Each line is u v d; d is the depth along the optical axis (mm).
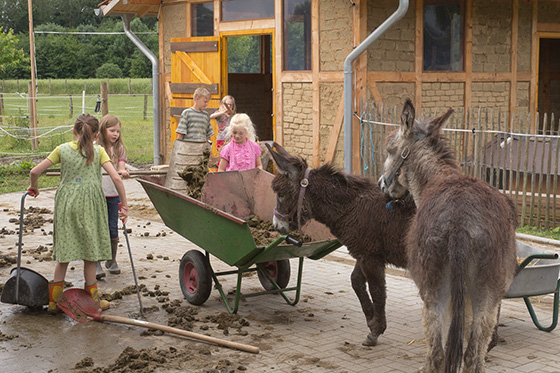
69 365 5094
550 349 5500
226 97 10391
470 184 4102
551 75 18344
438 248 3875
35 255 8672
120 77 72750
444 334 3988
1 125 22797
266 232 6762
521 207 10406
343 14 11688
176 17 15062
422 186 4566
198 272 6512
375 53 11641
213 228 6117
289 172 5484
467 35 12797
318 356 5320
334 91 12000
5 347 5480
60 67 73812
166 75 15648
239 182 7246
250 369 5027
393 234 5102
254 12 13336
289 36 12711
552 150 10008
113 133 7324
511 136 10062
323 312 6543
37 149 20281
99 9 15828
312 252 6293
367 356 5328
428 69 12414
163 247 9297
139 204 12594
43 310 6523
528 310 6094
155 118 15805
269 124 19344
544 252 5953
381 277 5395
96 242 6172
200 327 6023
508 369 5027
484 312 3889
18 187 14281
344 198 5395
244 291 7305
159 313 6445
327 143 12219
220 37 13945
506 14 13500
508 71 13680
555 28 14656
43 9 89938
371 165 11328
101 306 6473
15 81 60906
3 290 6426
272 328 6039
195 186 7441
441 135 4648
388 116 11273
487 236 3816
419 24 12141
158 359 5164
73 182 6137
